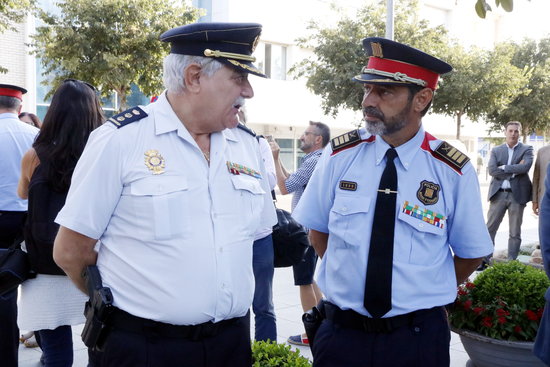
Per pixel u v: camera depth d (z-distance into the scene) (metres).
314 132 4.33
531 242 9.62
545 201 2.26
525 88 20.56
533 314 3.17
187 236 1.79
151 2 13.55
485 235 2.21
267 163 3.53
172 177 1.81
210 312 1.83
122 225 1.81
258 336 3.41
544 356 2.31
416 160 2.20
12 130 3.42
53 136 2.73
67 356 2.96
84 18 12.79
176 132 1.86
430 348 2.14
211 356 1.88
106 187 1.78
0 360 3.04
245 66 1.83
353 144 2.28
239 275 1.92
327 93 16.73
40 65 16.62
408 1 16.64
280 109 22.34
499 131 23.69
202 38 1.79
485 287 3.38
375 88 2.16
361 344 2.16
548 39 22.20
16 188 3.37
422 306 2.12
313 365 2.34
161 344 1.81
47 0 16.22
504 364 3.22
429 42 16.52
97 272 1.86
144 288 1.78
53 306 2.80
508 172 7.51
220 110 1.85
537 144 30.41
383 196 2.16
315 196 2.38
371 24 16.33
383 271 2.11
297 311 5.00
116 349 1.82
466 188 2.19
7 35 15.79
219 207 1.88
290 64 22.31
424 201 2.16
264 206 2.23
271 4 21.39
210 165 1.90
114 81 13.12
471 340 3.32
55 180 2.69
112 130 1.80
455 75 16.28
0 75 15.76
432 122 28.62
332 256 2.26
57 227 2.71
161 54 13.60
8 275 2.73
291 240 3.52
